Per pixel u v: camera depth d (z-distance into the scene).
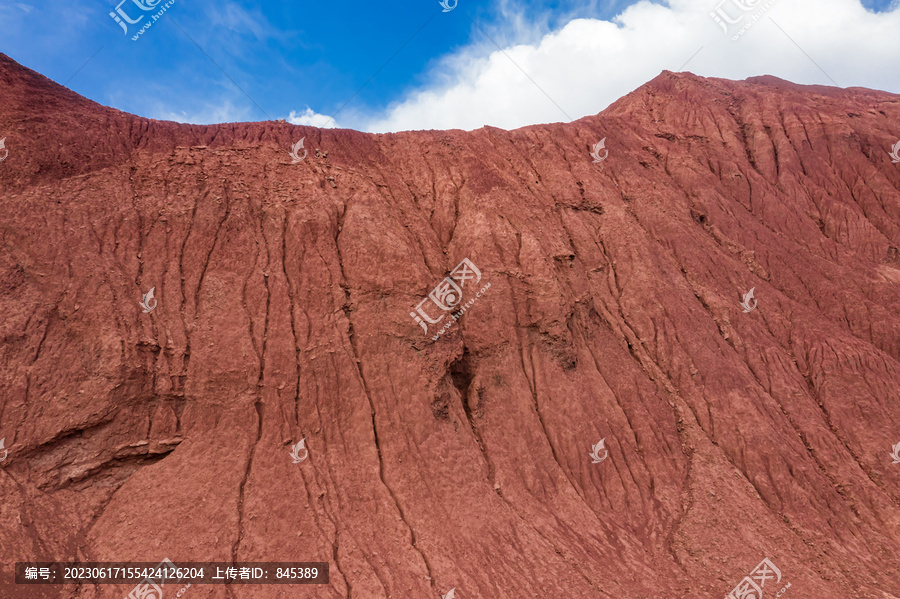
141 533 15.42
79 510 15.55
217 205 21.92
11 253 18.31
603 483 21.83
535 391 23.44
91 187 20.75
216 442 17.67
